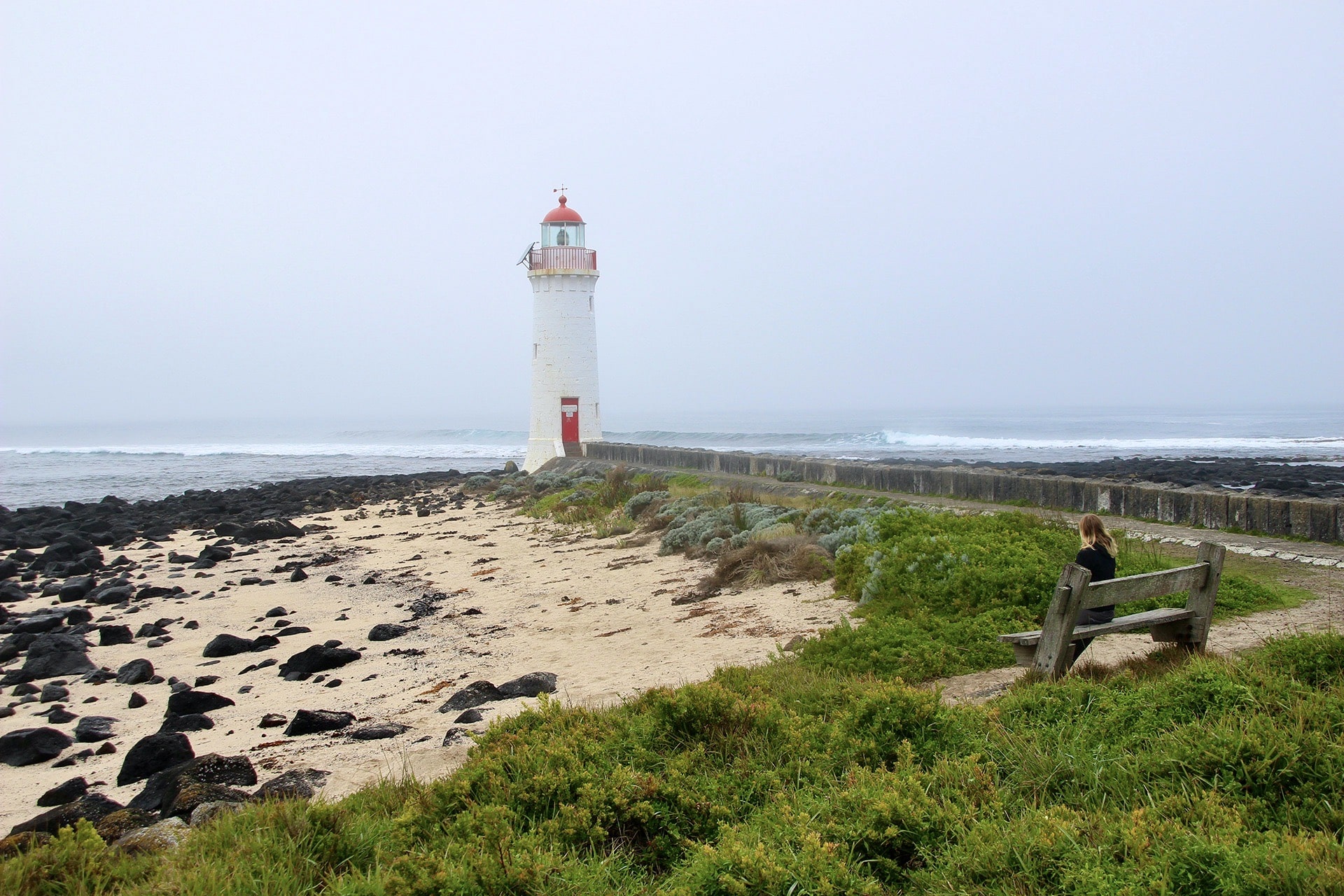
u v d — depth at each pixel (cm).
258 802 638
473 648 1338
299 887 493
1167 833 448
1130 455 6116
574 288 4112
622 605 1494
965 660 887
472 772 609
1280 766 504
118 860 542
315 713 993
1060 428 10081
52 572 2472
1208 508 1538
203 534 3173
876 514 1609
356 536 2952
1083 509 1802
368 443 11056
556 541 2386
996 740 611
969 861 464
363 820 579
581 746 639
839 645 942
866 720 641
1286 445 7069
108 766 964
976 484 2077
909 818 506
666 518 2238
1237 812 467
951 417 14050
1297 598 1017
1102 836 463
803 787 584
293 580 2158
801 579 1421
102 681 1347
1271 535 1418
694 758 633
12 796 886
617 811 561
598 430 4241
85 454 9088
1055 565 1070
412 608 1702
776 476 2850
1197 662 648
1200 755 520
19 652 1596
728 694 693
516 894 469
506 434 12125
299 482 5109
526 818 563
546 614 1520
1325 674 630
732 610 1318
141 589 2105
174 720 1047
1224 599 991
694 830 550
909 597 1088
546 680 1043
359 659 1349
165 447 10425
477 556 2298
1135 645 873
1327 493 3012
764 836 516
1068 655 722
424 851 512
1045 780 547
